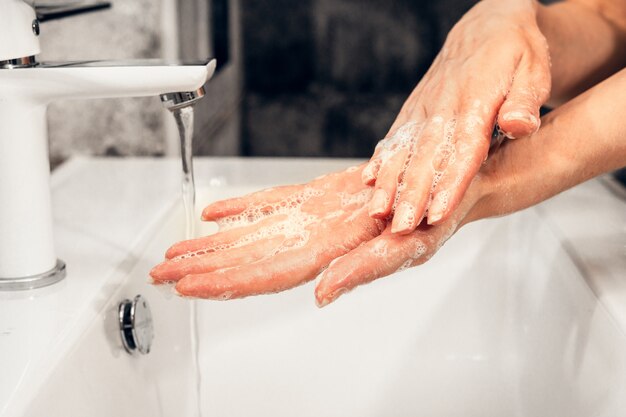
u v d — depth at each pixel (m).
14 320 0.69
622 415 0.66
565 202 0.96
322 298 0.63
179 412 0.87
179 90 0.72
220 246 0.71
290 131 2.55
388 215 0.66
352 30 2.59
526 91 0.68
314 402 0.93
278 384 0.93
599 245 0.84
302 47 2.59
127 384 0.75
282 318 0.95
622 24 0.94
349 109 2.58
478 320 0.96
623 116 0.72
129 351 0.75
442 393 0.93
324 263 0.67
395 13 2.58
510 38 0.73
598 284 0.76
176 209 0.96
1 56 0.70
